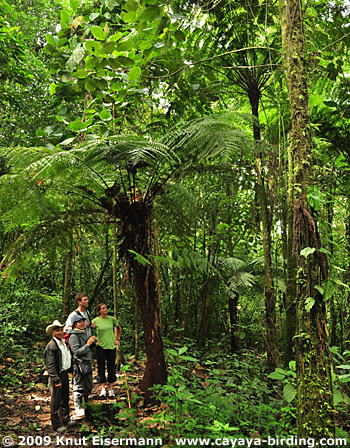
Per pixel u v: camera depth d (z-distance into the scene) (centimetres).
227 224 645
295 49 243
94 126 481
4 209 463
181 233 518
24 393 535
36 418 448
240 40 535
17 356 675
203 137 414
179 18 363
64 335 465
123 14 315
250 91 545
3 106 779
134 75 369
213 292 698
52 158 391
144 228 488
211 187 593
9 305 706
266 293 499
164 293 805
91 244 893
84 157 444
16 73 725
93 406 441
